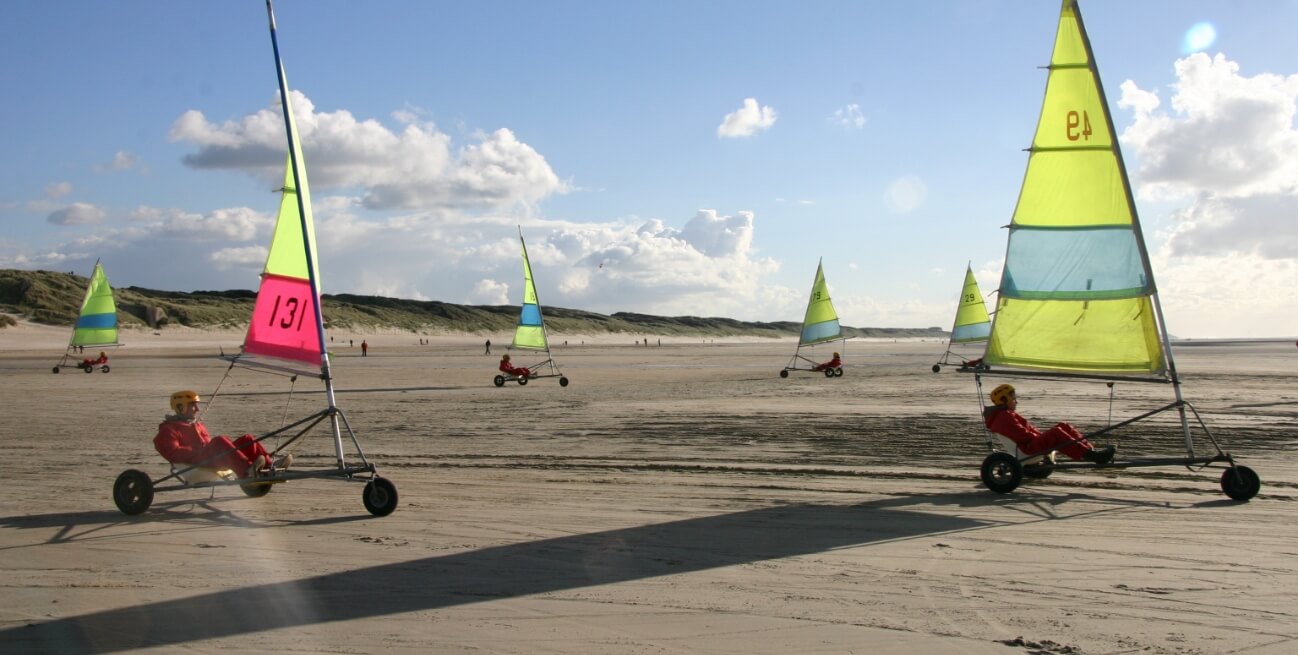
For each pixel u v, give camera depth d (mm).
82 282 98250
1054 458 9539
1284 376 28281
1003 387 9266
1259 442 12188
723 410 18141
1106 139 9219
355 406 20188
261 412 18844
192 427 8422
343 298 140500
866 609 5176
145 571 6113
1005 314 9633
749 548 6633
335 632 4867
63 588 5723
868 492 8961
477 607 5277
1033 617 5008
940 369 36656
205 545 6852
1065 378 9281
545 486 9477
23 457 12047
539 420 16719
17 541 7012
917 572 5934
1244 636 4680
